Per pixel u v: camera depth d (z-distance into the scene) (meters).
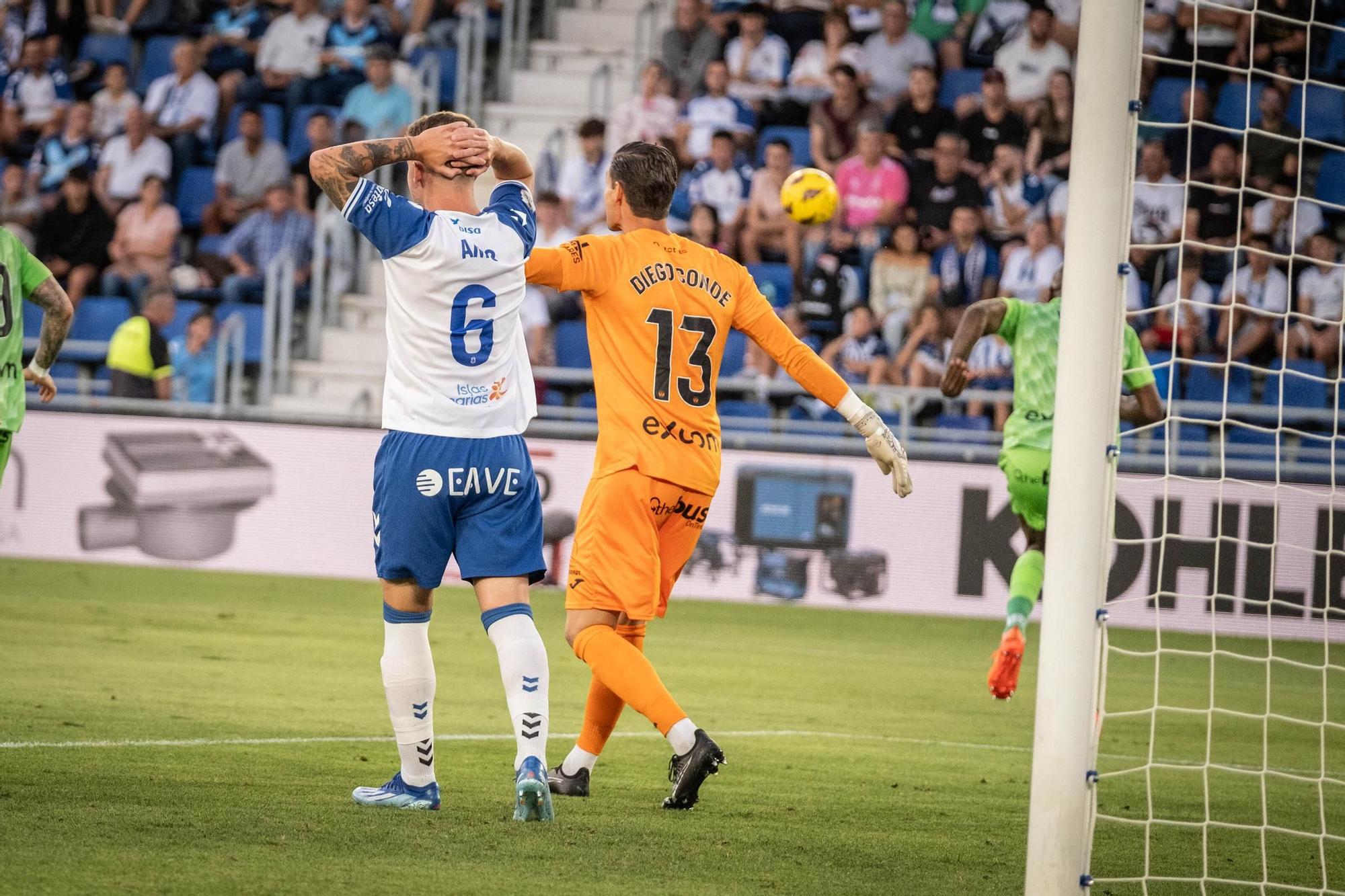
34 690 18.02
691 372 12.64
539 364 41.78
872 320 40.47
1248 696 25.23
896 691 23.03
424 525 11.62
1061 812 9.38
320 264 42.94
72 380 41.25
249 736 15.53
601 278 12.53
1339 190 43.22
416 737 12.12
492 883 9.74
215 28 49.66
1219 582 34.06
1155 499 34.34
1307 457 39.00
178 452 37.44
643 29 50.91
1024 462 19.17
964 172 42.94
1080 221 9.50
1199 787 16.08
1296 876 11.89
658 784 14.23
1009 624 18.75
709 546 36.53
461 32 47.28
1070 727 9.39
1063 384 9.52
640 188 12.82
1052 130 43.38
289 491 37.09
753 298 13.12
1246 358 40.19
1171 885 11.41
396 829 11.23
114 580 33.09
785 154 43.38
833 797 14.09
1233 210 41.91
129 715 16.53
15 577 32.47
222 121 47.69
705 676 23.53
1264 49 44.25
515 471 11.80
